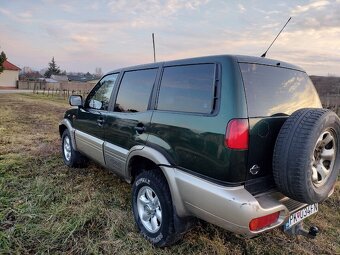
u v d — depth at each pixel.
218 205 1.98
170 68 2.62
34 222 2.91
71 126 4.48
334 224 3.19
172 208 2.43
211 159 2.03
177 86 2.48
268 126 2.07
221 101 2.03
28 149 5.88
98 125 3.58
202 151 2.09
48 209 3.19
